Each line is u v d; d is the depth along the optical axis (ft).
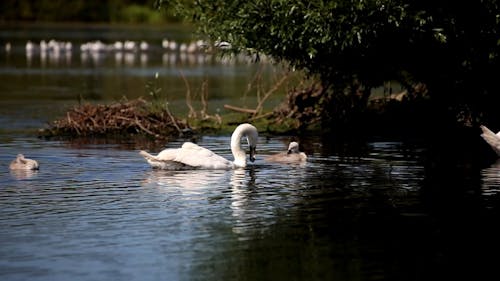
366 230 45.50
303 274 38.47
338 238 44.01
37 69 164.45
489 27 76.64
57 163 65.00
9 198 52.44
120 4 330.13
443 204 51.44
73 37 257.14
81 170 61.98
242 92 124.98
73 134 82.53
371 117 90.17
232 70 165.89
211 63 182.50
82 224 46.47
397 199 52.85
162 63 183.21
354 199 52.70
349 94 89.86
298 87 92.17
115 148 73.46
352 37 74.18
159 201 51.80
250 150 65.92
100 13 329.31
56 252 41.50
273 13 77.77
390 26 75.92
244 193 54.24
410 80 90.58
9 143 76.07
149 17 330.34
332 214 48.88
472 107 83.46
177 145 75.92
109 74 155.22
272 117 91.50
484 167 64.95
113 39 252.62
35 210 49.49
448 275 38.55
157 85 134.31
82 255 41.04
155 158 62.39
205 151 63.26
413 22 75.36
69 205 50.72
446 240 43.73
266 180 58.65
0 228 45.57
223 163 63.26
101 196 53.11
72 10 326.65
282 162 66.39
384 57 82.43
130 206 50.52
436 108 86.12
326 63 84.43
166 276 38.17
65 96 117.70
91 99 114.11
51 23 324.19
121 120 83.61
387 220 47.55
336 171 62.54
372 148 75.05
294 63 86.28
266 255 41.16
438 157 69.87
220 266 39.52
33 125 88.89
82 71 161.38
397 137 82.84
